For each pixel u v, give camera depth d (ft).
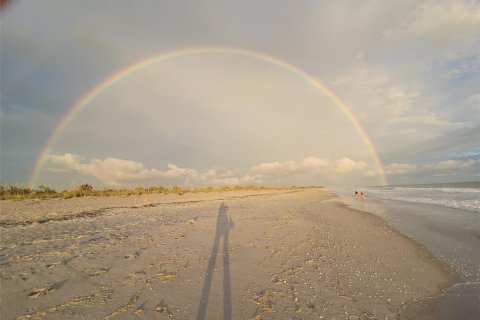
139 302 16.06
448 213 61.57
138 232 33.32
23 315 13.94
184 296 17.29
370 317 17.03
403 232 42.57
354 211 68.49
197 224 39.88
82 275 19.26
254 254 26.32
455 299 20.29
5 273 18.74
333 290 19.98
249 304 16.93
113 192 102.73
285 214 54.03
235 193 142.31
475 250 32.89
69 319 13.87
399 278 23.76
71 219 44.55
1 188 87.35
